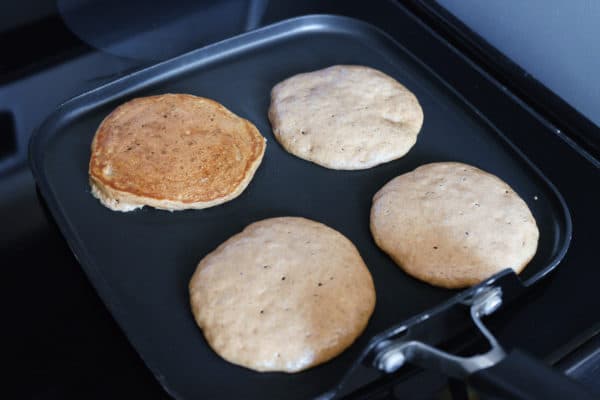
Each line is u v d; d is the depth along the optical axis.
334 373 0.39
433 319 0.37
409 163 0.49
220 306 0.40
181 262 0.43
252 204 0.46
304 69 0.55
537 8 0.50
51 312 0.41
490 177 0.47
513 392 0.31
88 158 0.48
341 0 0.61
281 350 0.38
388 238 0.44
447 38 0.57
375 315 0.41
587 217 0.46
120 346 0.40
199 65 0.54
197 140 0.48
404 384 0.38
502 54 0.55
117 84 0.52
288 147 0.49
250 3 0.61
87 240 0.44
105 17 0.59
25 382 0.38
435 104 0.53
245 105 0.52
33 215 0.46
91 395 0.38
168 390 0.36
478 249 0.43
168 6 0.60
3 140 0.50
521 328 0.40
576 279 0.43
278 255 0.42
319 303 0.40
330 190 0.47
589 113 0.51
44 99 0.53
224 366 0.39
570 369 0.39
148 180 0.46
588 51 0.49
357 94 0.52
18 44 0.57
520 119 0.51
